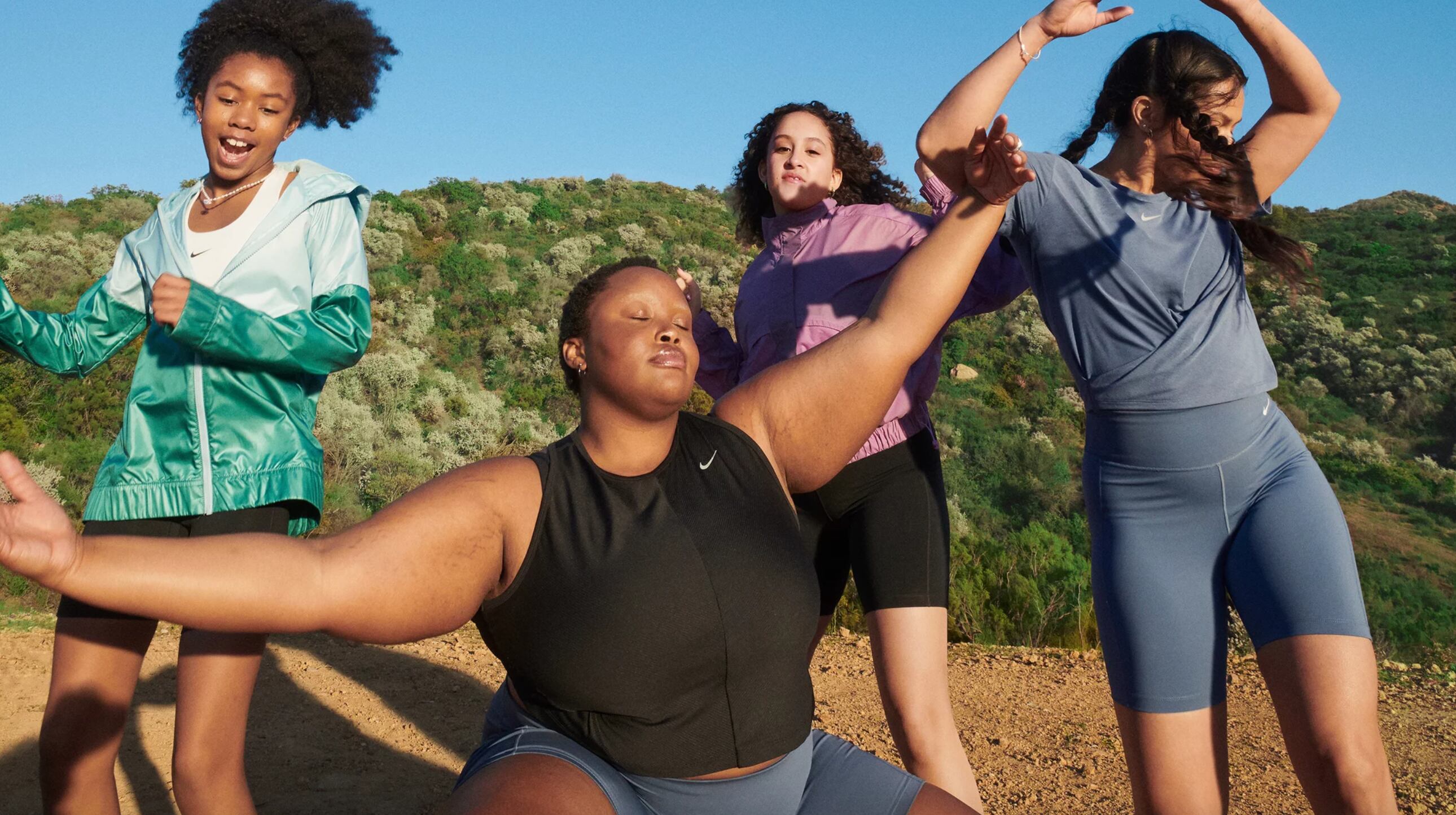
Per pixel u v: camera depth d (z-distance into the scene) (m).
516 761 1.77
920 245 2.12
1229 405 2.51
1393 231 86.38
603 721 1.82
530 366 46.72
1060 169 2.61
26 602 8.87
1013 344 53.53
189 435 2.67
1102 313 2.59
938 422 44.66
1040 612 8.60
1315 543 2.36
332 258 2.83
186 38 2.94
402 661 5.84
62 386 22.78
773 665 1.88
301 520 2.85
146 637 2.62
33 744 4.35
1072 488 40.06
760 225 3.69
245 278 2.71
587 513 1.84
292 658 5.77
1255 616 2.41
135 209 60.84
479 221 72.69
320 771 4.25
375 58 3.15
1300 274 2.66
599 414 1.93
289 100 2.84
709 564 1.83
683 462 1.95
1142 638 2.53
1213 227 2.60
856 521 2.96
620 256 69.25
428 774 4.31
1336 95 2.65
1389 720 5.68
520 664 1.84
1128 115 2.71
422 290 55.34
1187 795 2.50
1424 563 37.84
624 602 1.77
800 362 2.08
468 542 1.74
